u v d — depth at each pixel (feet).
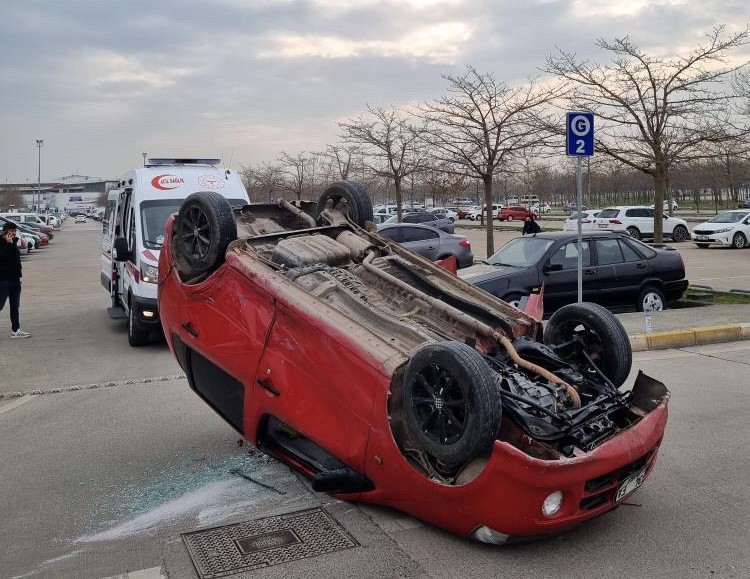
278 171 124.57
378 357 14.39
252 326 16.62
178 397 26.61
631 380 27.25
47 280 75.61
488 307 18.37
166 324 19.61
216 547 14.51
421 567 13.53
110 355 35.14
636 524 15.42
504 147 61.46
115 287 45.39
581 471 12.85
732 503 16.47
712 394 25.38
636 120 50.39
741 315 38.65
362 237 20.24
